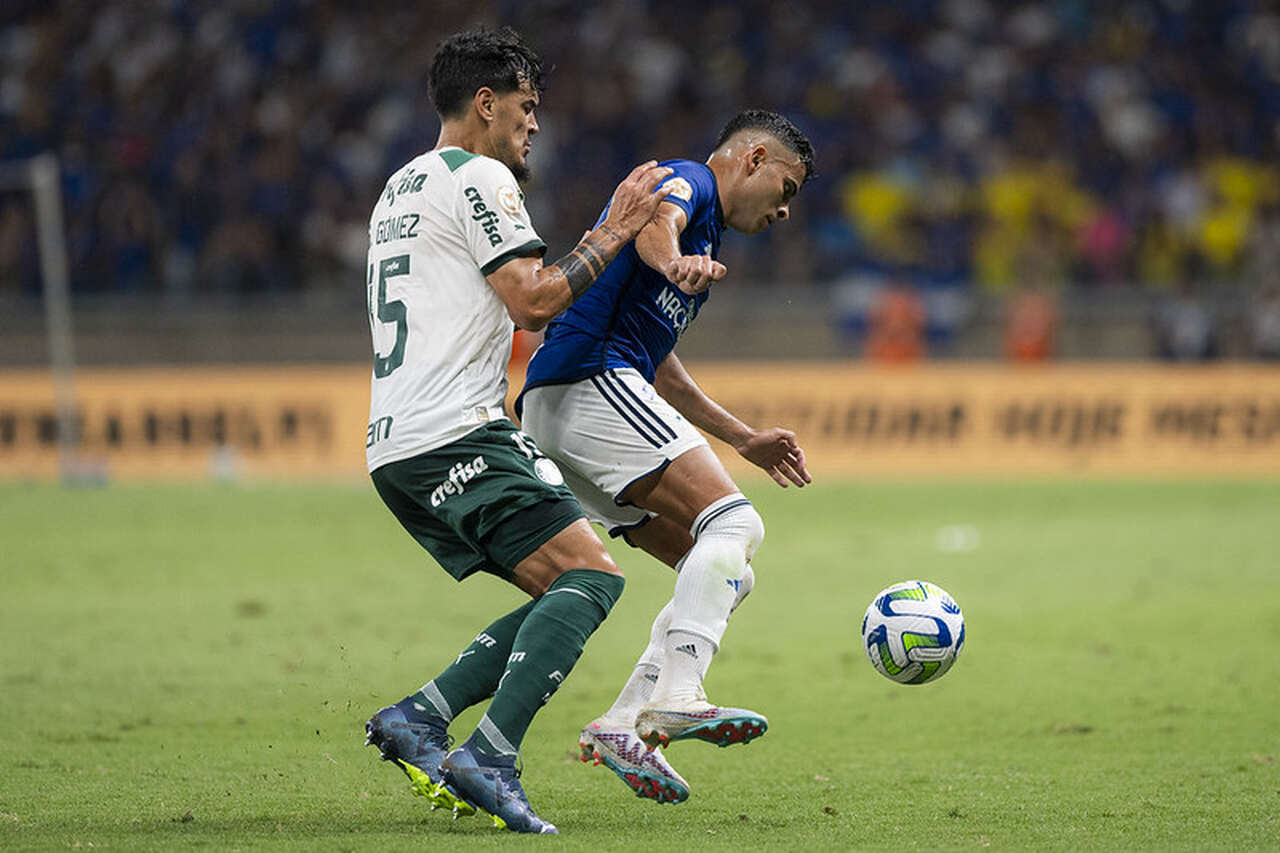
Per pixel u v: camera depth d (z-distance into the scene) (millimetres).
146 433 72562
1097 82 94562
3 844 15172
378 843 15219
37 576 39875
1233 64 96688
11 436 72062
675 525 18297
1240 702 24312
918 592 19094
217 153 89938
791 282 83938
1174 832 16094
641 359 17875
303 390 72562
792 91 94188
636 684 17516
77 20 97125
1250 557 42594
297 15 96688
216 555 44188
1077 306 76750
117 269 84688
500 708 15805
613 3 97938
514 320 16047
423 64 94625
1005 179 88938
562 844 15234
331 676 26984
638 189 16484
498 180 16156
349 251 86250
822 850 15141
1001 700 24781
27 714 23469
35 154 89562
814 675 27234
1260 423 70312
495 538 16188
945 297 77438
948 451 71562
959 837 15836
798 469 19703
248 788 18500
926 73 94875
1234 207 88500
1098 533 48406
